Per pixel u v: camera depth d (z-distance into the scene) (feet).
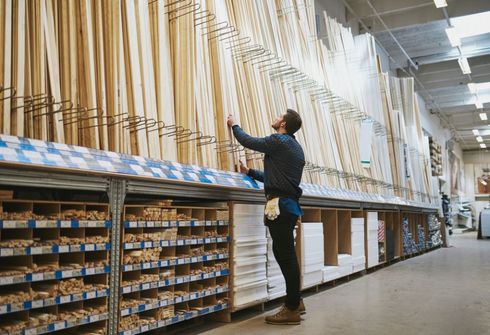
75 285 7.30
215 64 12.09
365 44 25.52
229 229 10.99
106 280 7.85
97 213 7.73
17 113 7.23
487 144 86.28
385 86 27.73
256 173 11.87
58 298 7.03
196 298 9.82
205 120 11.23
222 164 11.66
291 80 16.21
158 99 10.12
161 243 8.88
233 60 12.94
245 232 11.34
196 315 9.80
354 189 19.81
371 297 14.51
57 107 7.97
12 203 7.26
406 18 34.27
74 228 7.71
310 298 14.30
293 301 10.76
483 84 50.65
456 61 45.85
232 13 13.38
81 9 8.71
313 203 15.79
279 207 10.64
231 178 10.94
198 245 10.37
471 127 70.28
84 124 8.43
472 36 38.86
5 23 7.21
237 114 12.53
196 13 11.59
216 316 11.03
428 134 56.44
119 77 9.13
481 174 89.86
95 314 7.58
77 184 7.45
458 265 24.13
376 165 23.40
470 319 11.59
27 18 7.67
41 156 6.68
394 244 25.81
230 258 10.92
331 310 12.49
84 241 7.47
